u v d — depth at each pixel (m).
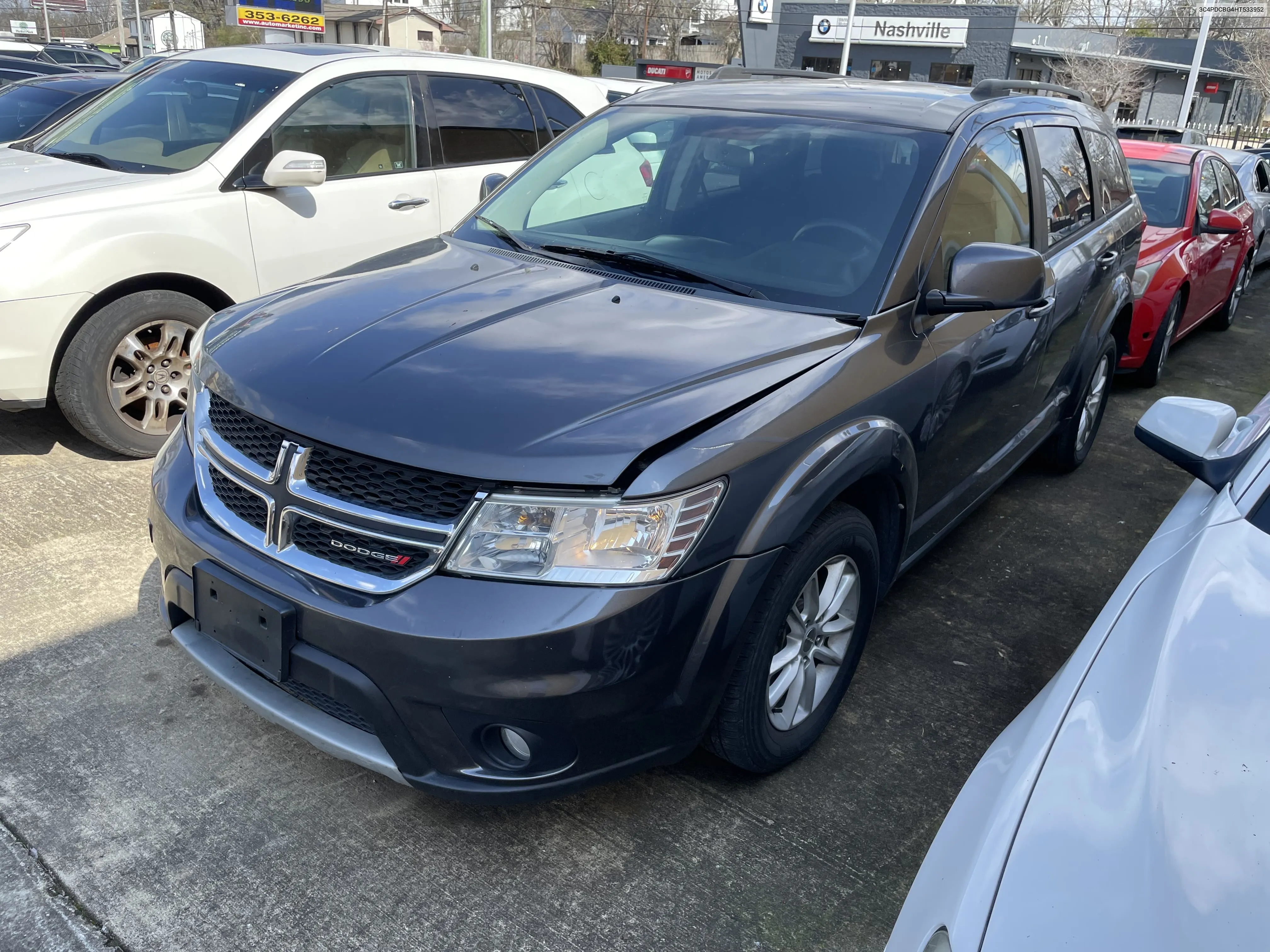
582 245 3.15
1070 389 4.45
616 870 2.34
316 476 2.18
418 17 68.81
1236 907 1.24
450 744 2.07
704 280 2.88
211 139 4.67
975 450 3.38
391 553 2.09
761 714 2.42
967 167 3.12
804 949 2.16
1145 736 1.50
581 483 2.01
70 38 82.25
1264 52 44.06
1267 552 1.91
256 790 2.54
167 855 2.31
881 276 2.78
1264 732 1.50
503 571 2.02
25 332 3.93
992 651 3.39
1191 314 7.04
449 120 5.49
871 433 2.51
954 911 1.33
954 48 40.03
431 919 2.18
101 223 4.11
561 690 2.00
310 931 2.14
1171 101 45.28
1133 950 1.20
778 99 3.48
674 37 65.81
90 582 3.41
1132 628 1.80
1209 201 7.44
